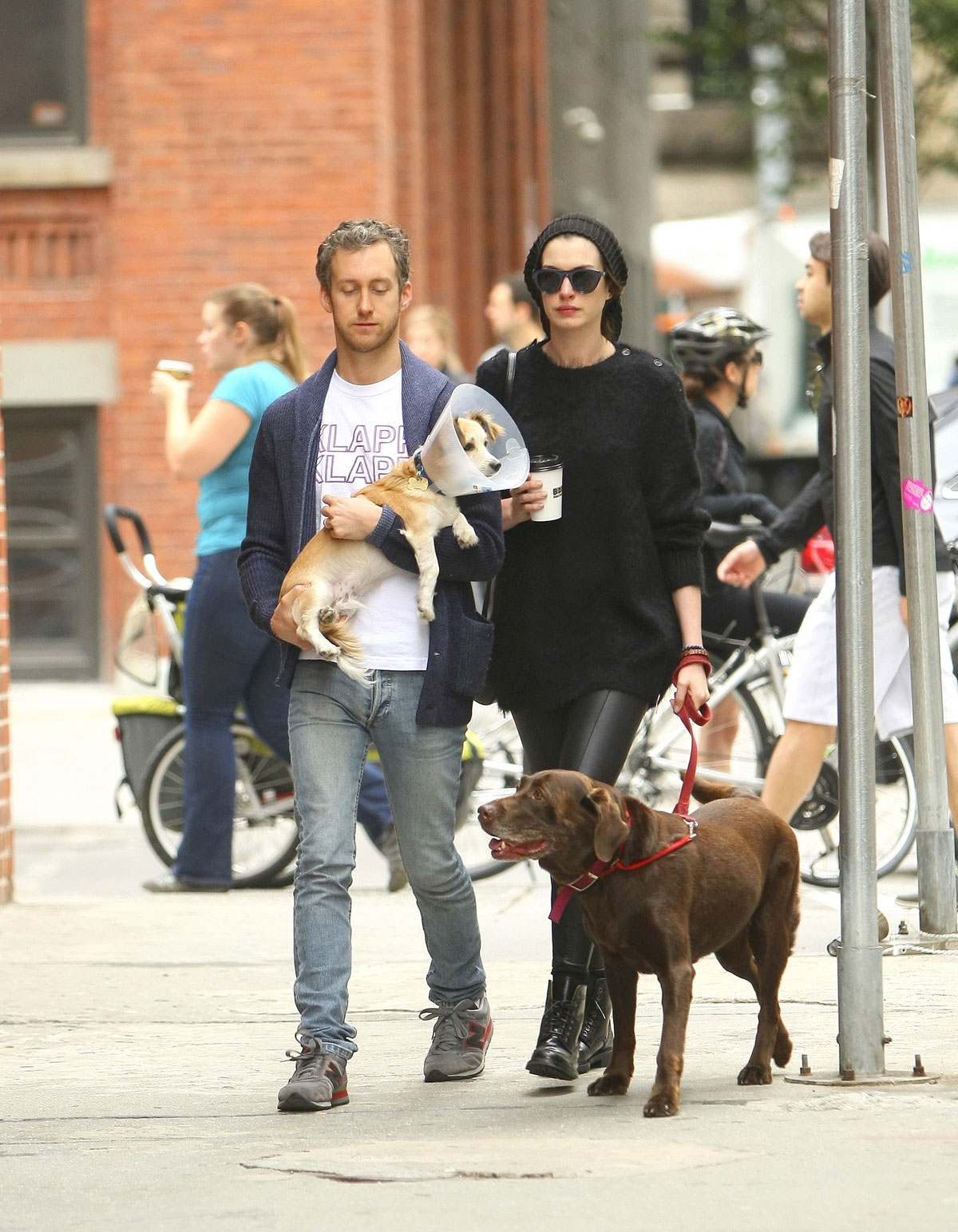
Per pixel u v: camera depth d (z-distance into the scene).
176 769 14.98
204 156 26.48
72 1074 8.88
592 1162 6.93
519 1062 8.84
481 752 14.30
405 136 28.62
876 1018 8.06
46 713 25.48
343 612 8.04
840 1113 7.51
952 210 42.56
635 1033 8.69
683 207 90.38
